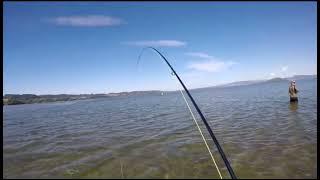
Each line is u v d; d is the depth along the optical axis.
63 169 10.34
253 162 10.16
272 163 9.95
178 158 11.03
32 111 50.88
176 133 16.19
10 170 10.45
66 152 12.93
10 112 51.72
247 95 54.78
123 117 26.86
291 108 24.38
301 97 34.66
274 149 11.60
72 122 25.33
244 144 12.70
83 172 9.92
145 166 10.23
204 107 33.06
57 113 40.31
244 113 23.78
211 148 12.28
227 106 32.25
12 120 31.77
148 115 27.25
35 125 24.80
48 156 12.38
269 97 42.50
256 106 29.39
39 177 9.58
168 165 10.23
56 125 23.66
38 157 12.27
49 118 31.77
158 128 18.39
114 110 37.97
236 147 12.27
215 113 25.42
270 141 12.94
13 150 13.89
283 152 11.13
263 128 16.12
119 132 17.66
